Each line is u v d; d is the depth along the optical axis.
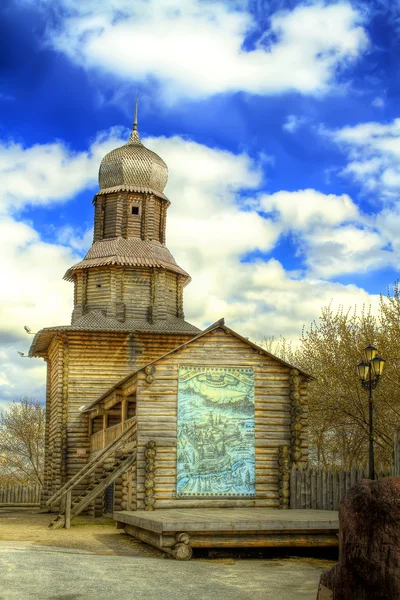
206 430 25.31
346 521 10.79
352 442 42.28
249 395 25.86
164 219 44.19
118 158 43.38
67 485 25.97
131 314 40.69
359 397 36.81
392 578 9.94
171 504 24.56
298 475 24.95
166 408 25.22
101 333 38.09
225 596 12.79
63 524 25.17
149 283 41.47
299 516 19.62
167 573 15.16
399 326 35.06
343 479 22.97
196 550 18.08
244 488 25.12
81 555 17.28
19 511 39.81
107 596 12.38
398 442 19.92
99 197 43.50
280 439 25.72
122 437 25.95
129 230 42.75
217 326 25.78
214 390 25.66
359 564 10.38
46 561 15.76
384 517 10.22
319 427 42.38
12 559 15.73
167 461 24.86
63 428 37.25
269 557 18.33
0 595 11.98
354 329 39.25
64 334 37.66
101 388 37.81
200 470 24.98
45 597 12.04
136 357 38.47
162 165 44.19
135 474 24.84
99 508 32.22
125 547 19.62
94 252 42.19
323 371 38.91
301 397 26.28
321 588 11.30
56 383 38.66
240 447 25.41
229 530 17.59
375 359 22.30
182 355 25.67
